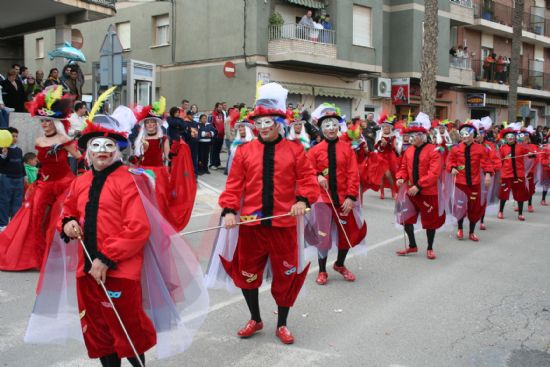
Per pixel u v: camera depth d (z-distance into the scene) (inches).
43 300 154.4
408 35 1048.8
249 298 191.2
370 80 1012.5
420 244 356.8
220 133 690.8
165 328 148.9
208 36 877.2
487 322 211.3
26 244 272.5
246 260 186.5
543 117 1542.8
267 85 187.2
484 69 1267.2
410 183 315.3
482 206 373.1
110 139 142.6
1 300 227.3
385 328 203.6
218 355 177.0
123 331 138.4
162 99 305.4
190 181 318.7
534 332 201.6
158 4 943.7
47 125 265.4
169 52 935.0
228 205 181.9
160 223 148.0
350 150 259.0
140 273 141.7
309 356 177.2
